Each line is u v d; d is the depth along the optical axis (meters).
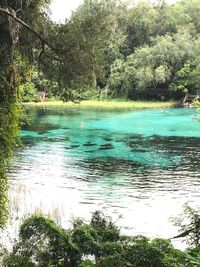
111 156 25.19
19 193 16.92
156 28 66.44
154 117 43.53
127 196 17.08
